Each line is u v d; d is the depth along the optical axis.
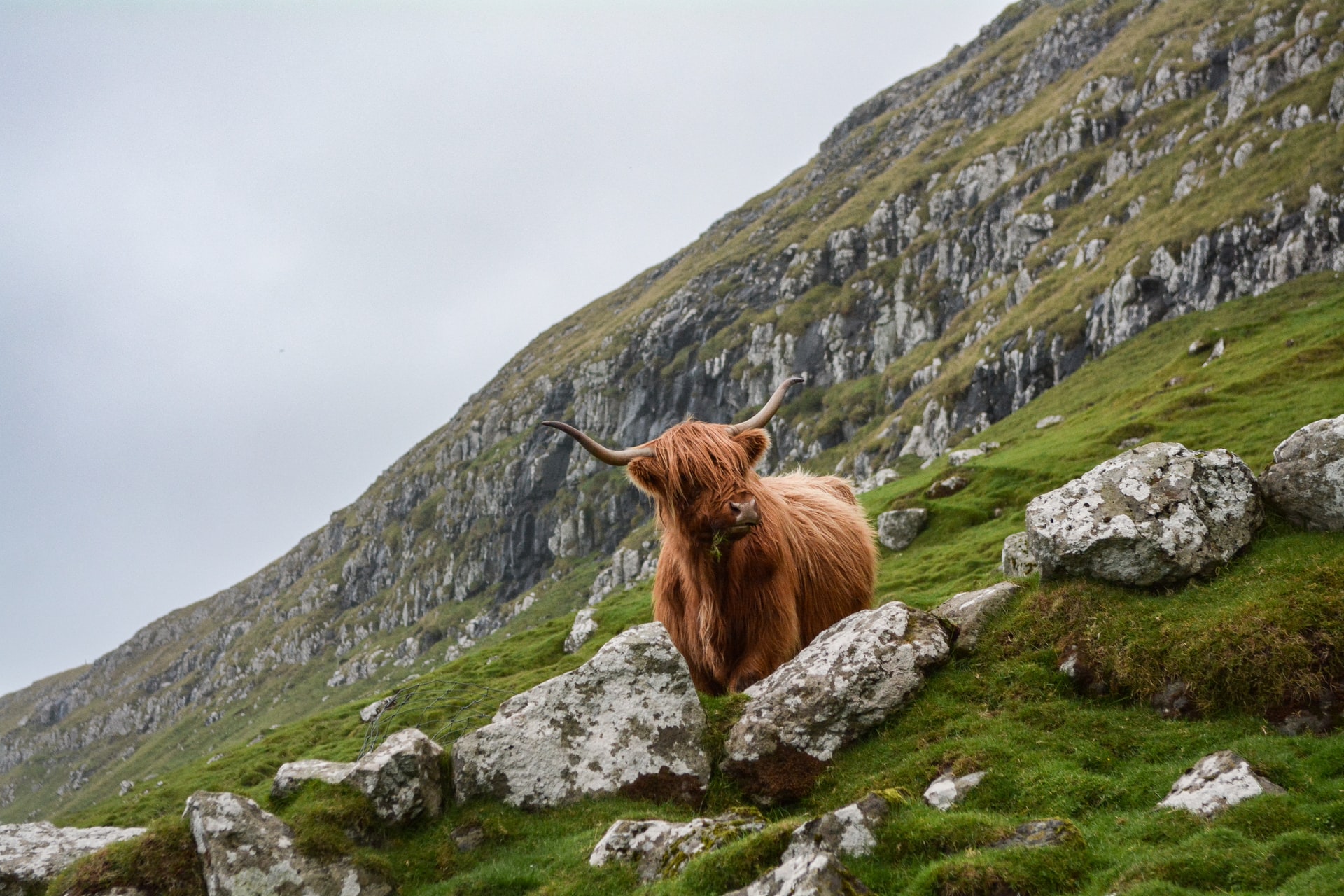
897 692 8.48
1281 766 6.01
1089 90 160.00
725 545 8.70
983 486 37.69
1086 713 7.65
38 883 8.22
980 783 7.03
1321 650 6.91
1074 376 89.56
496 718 8.97
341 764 8.42
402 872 7.67
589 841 7.54
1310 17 106.81
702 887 6.14
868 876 5.89
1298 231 83.12
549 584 180.88
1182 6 164.50
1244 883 4.88
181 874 7.09
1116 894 5.05
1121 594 8.62
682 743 8.57
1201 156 109.12
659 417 199.62
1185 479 8.80
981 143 186.25
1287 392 34.00
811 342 177.38
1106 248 112.69
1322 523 8.51
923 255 170.62
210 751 166.12
